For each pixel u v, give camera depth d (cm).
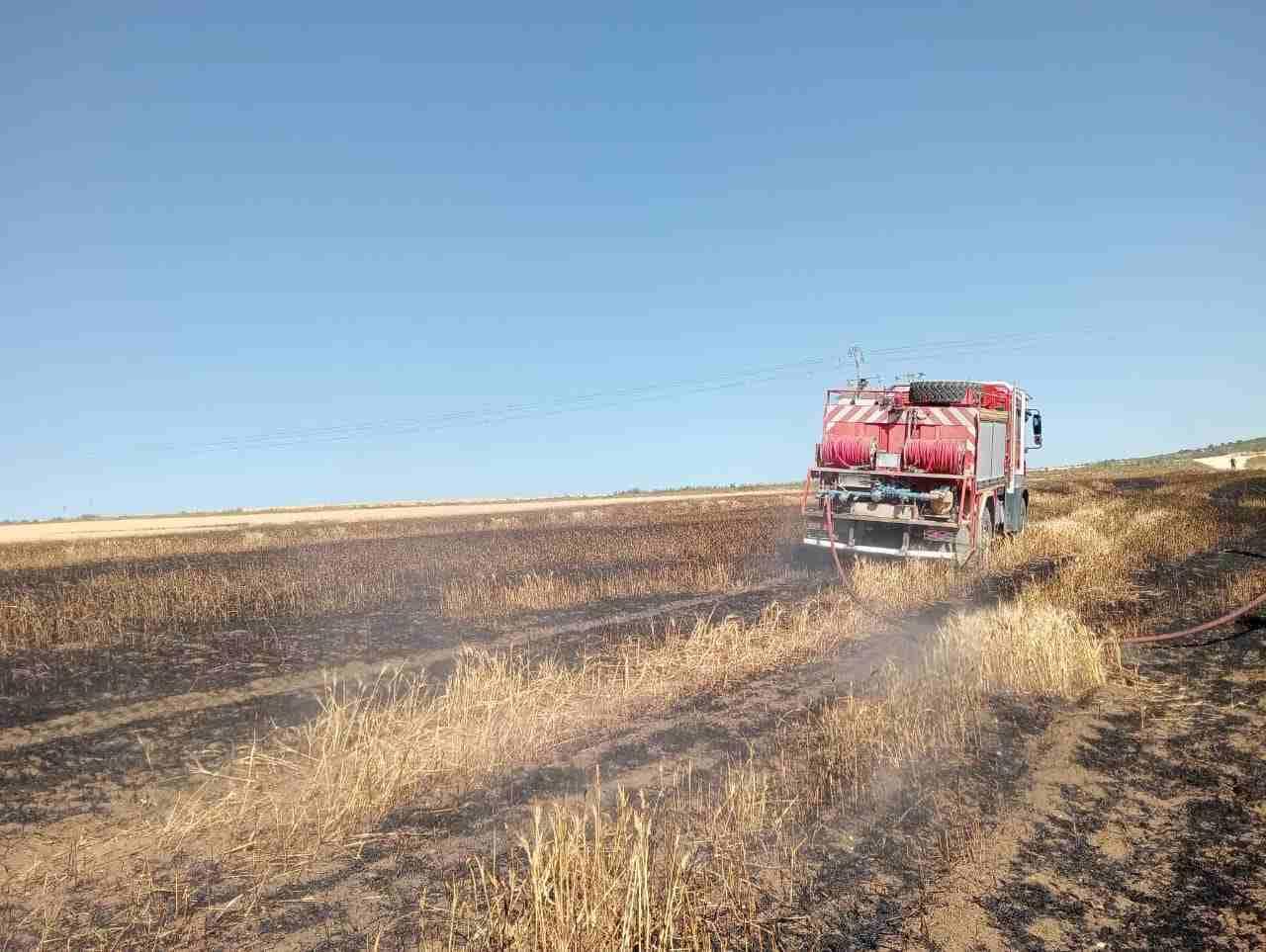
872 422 1819
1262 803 612
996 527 1959
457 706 812
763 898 493
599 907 445
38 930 466
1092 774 672
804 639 1124
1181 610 1290
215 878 524
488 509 5472
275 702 927
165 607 1527
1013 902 489
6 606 1461
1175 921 466
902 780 661
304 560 2266
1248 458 8881
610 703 866
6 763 739
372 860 543
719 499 5644
